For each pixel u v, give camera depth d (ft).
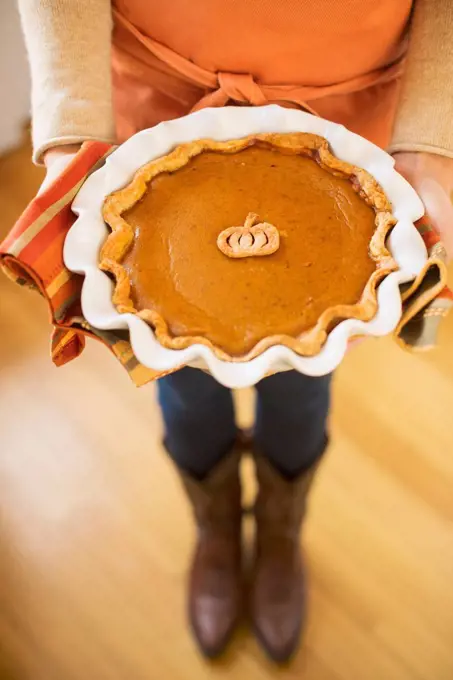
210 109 2.44
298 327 2.20
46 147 2.35
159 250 2.29
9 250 2.12
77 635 3.43
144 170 2.35
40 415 3.96
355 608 3.48
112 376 4.08
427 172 2.39
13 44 4.56
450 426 3.90
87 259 2.22
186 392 2.66
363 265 2.29
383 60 2.55
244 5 2.28
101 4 2.37
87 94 2.35
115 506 3.72
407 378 4.03
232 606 3.39
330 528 3.66
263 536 3.39
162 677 3.35
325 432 2.99
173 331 2.19
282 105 2.55
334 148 2.43
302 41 2.38
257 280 2.25
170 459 3.11
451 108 2.35
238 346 2.18
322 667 3.36
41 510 3.72
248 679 3.35
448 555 3.59
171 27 2.40
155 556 3.60
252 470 3.82
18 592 3.52
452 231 2.33
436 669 3.34
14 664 3.36
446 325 4.20
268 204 2.37
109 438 3.90
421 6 2.41
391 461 3.80
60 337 2.26
